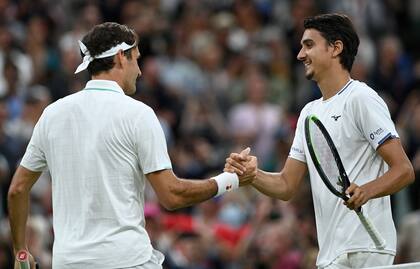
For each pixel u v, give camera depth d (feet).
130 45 71.92
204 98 163.43
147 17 172.96
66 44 162.20
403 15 184.44
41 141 71.77
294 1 180.86
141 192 70.95
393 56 170.19
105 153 69.87
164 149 70.18
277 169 141.90
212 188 72.49
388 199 74.64
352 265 73.92
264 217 121.70
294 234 118.73
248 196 132.36
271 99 165.07
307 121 73.92
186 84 166.50
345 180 72.28
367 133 73.67
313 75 76.13
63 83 155.22
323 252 75.36
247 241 120.88
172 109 158.30
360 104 73.87
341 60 75.61
